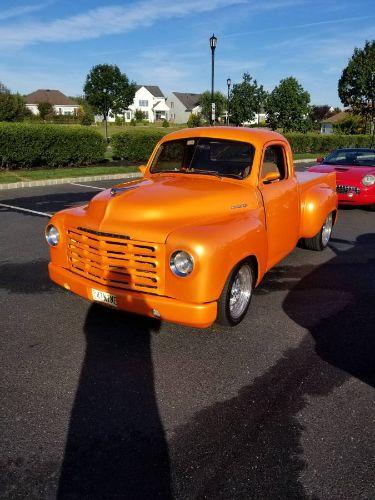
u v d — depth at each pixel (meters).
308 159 25.31
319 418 2.90
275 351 3.77
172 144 5.03
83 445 2.63
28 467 2.46
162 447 2.62
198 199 3.93
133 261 3.58
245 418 2.90
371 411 2.99
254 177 4.52
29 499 2.25
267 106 34.44
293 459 2.54
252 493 2.31
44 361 3.53
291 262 6.25
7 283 5.15
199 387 3.23
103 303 3.82
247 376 3.38
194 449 2.61
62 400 3.05
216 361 3.58
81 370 3.42
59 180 13.78
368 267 6.08
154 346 3.79
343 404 3.06
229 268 3.55
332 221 6.95
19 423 2.80
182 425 2.82
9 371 3.38
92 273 3.88
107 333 4.00
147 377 3.34
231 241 3.55
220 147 4.73
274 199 4.75
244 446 2.64
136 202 3.79
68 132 16.42
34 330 4.03
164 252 3.45
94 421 2.84
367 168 10.16
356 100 31.02
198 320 3.41
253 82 34.38
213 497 2.28
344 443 2.68
